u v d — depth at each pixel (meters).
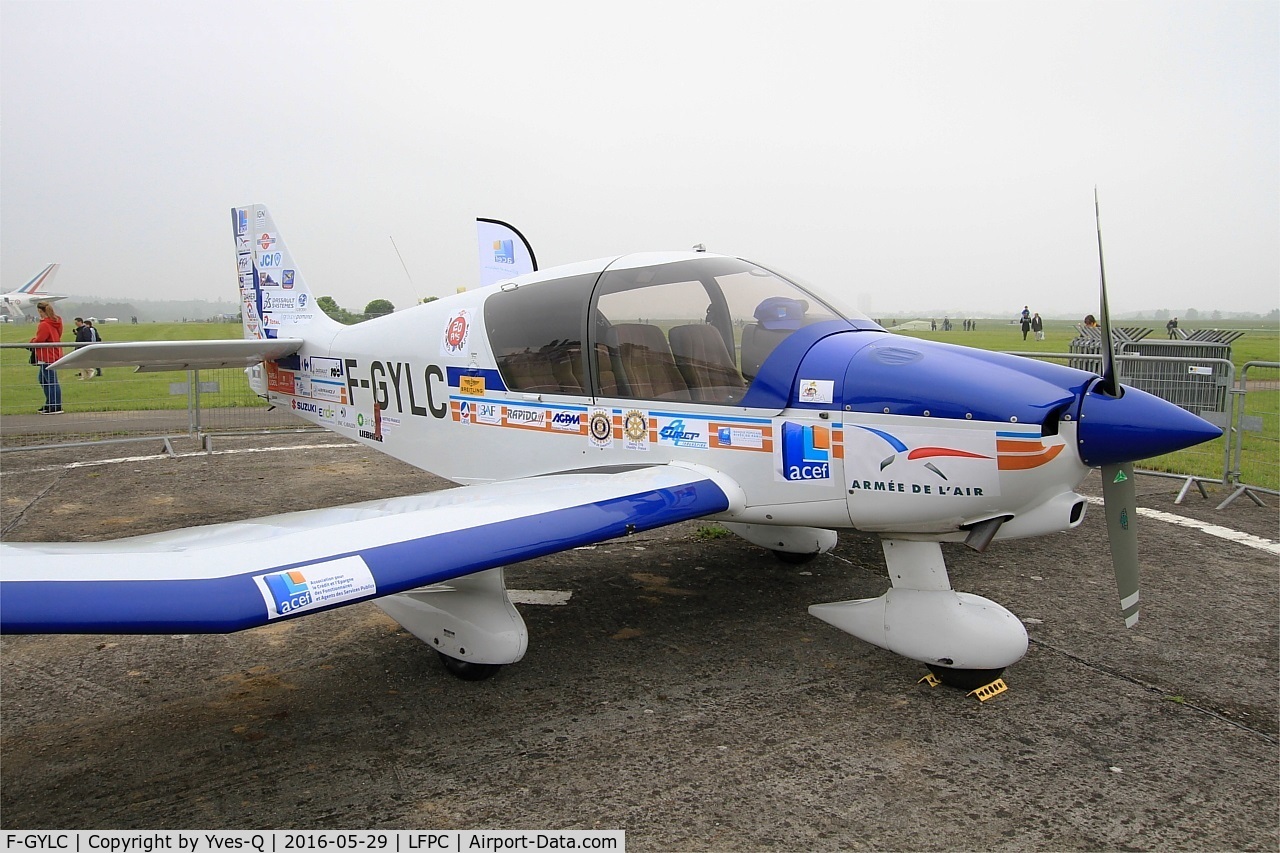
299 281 5.86
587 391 3.83
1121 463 2.79
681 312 3.55
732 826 2.21
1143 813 2.27
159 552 2.25
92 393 12.77
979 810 2.28
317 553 2.34
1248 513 5.74
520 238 7.39
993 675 2.98
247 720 2.86
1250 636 3.56
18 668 3.35
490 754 2.60
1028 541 5.09
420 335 4.67
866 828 2.20
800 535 4.40
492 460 4.34
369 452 8.47
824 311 3.45
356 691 3.08
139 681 3.21
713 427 3.40
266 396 6.29
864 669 3.24
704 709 2.90
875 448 3.00
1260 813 2.26
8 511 5.88
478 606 3.10
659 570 4.52
